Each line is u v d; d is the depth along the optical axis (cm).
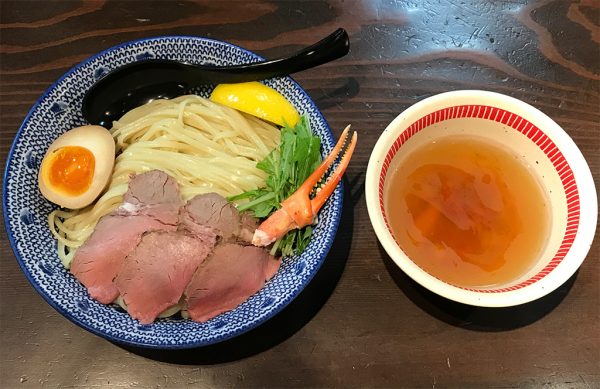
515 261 26
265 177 32
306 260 26
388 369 27
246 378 26
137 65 31
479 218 27
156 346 23
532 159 27
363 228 30
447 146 28
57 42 36
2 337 27
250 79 31
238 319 25
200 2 37
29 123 28
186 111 33
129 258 27
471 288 24
